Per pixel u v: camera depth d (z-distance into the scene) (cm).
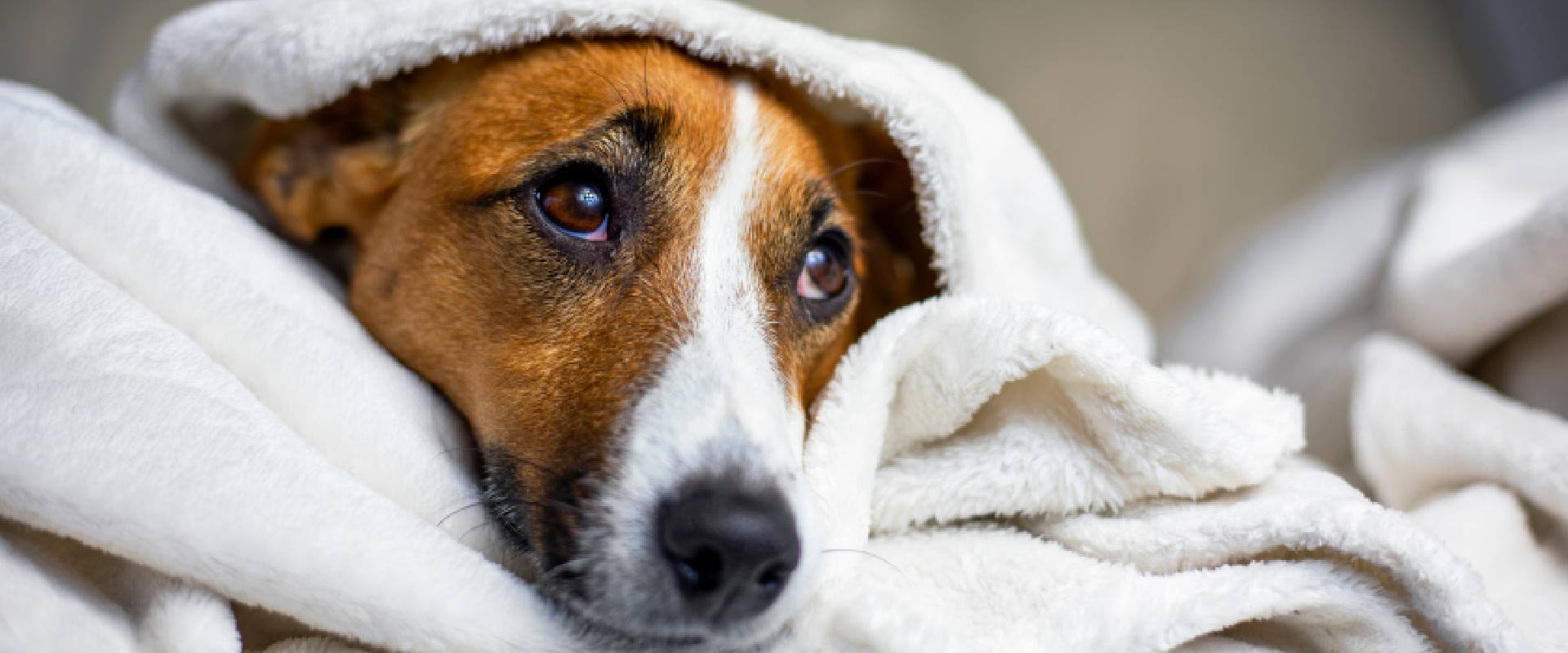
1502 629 36
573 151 41
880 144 48
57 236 38
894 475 41
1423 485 45
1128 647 37
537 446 40
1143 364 39
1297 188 92
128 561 35
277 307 39
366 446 38
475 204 42
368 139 46
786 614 37
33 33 67
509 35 43
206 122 47
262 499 34
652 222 42
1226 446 39
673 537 37
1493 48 97
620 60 43
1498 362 49
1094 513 40
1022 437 40
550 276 41
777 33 43
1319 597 37
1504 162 57
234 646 34
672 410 39
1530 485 42
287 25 43
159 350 36
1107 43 90
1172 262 89
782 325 43
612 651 37
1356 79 95
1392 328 52
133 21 69
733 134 43
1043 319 39
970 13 86
